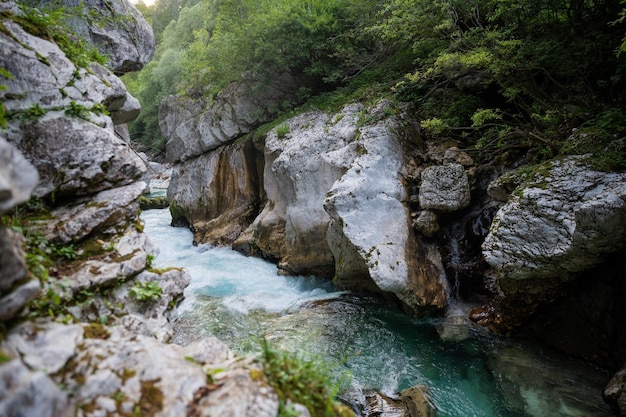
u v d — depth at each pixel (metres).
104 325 2.92
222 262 10.90
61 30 4.82
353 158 8.52
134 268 3.47
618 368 5.20
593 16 6.52
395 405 4.94
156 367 2.39
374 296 8.32
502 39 7.05
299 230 9.22
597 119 6.32
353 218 7.46
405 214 7.75
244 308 7.87
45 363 2.18
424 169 8.14
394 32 8.10
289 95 12.62
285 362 2.72
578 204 5.18
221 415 2.17
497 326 6.73
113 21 7.97
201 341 2.92
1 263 2.05
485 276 7.52
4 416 1.66
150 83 30.55
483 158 8.33
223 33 12.70
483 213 7.74
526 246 5.65
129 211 3.81
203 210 14.09
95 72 4.76
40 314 2.62
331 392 2.79
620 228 4.69
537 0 6.41
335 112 10.16
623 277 5.32
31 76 3.54
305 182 9.13
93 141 3.74
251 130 13.23
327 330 6.91
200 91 15.65
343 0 10.93
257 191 12.63
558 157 6.07
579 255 5.21
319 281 9.27
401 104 9.48
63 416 1.89
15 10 3.91
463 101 8.93
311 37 10.66
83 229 3.41
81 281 3.07
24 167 2.06
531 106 7.78
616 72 6.29
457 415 5.02
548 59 6.68
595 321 5.64
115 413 2.10
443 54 7.16
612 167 5.26
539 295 6.15
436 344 6.59
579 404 4.97
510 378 5.63
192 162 15.20
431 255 7.86
